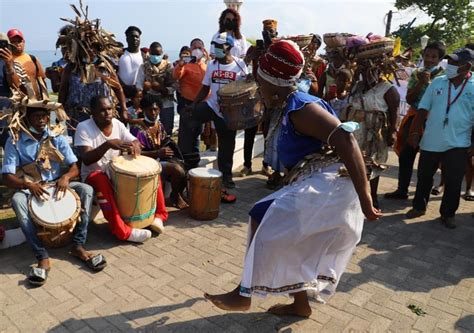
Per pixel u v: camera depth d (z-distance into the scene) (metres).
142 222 4.29
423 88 5.22
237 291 2.74
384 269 3.91
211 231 4.64
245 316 3.15
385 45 4.59
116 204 4.21
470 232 4.79
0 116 3.83
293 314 3.14
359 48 4.73
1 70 4.88
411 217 5.13
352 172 2.26
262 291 2.64
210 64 5.64
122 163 4.20
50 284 3.51
